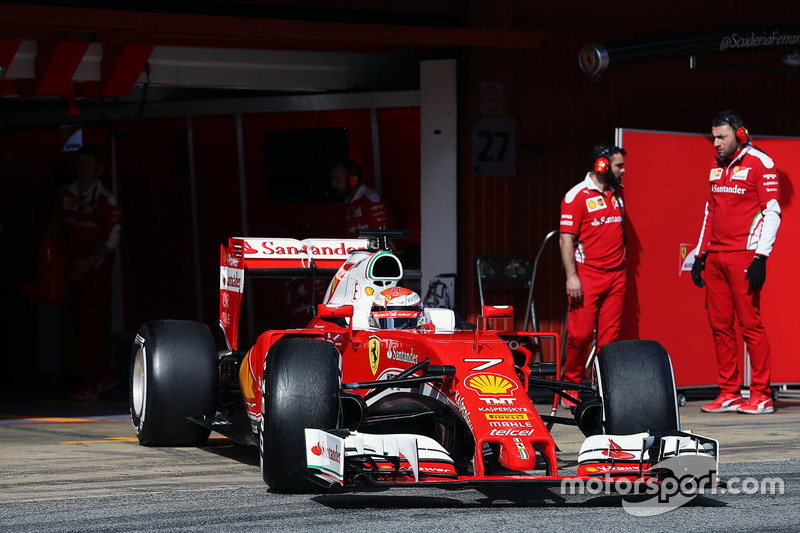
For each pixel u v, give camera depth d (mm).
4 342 47875
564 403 34594
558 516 18000
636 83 42469
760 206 33125
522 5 39938
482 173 38938
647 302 36500
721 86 44281
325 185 42469
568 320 34156
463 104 38750
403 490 20609
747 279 33219
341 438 17594
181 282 45625
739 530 16984
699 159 37469
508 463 17109
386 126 41250
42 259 40625
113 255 40656
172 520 17734
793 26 37906
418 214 40969
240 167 43969
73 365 45938
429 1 38469
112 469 23391
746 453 25422
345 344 23031
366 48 37594
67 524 17500
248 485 21219
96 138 46344
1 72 32812
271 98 42969
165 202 45688
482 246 38969
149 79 38156
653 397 19766
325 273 27219
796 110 46000
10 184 47438
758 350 33688
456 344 19922
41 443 27672
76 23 31312
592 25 41469
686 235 37219
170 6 34750
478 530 16781
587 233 33594
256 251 26734
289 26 33656
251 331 43781
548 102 40719
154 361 25969
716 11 43812
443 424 20859
